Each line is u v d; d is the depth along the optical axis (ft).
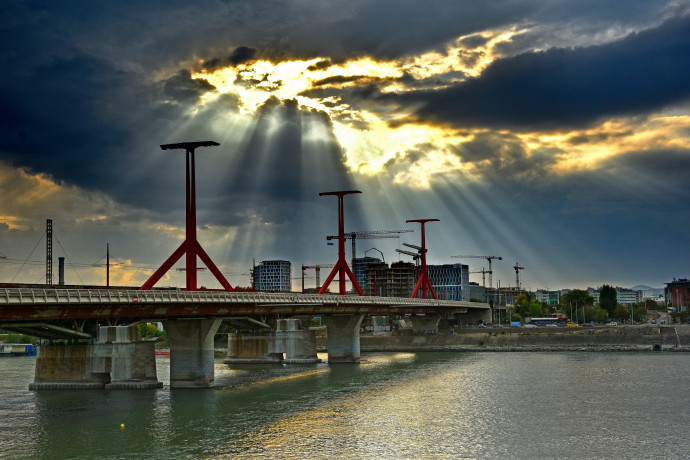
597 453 237.66
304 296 508.12
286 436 262.67
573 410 319.88
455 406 332.80
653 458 231.71
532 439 257.96
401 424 285.84
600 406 331.16
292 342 619.26
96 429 276.41
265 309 474.49
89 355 396.57
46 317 295.28
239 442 252.83
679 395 366.22
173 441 254.88
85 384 396.16
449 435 264.52
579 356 636.89
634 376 454.81
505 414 309.63
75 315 310.24
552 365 543.39
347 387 412.16
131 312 345.72
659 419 297.33
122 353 395.75
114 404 339.16
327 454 234.99
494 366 546.26
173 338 413.80
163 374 499.92
